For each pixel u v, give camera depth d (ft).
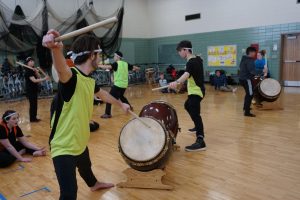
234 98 24.61
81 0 35.24
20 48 28.40
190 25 37.81
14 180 9.53
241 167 9.89
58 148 5.73
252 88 17.47
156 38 42.24
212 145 12.32
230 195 8.00
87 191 8.51
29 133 15.52
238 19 33.22
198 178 9.16
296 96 24.53
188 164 10.33
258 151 11.41
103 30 33.37
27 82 17.80
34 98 18.03
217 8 34.83
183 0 37.96
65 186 5.58
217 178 9.11
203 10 36.17
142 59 42.52
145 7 42.39
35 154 11.74
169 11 39.81
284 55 31.07
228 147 12.00
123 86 18.16
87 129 6.04
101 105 23.35
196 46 37.68
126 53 40.34
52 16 31.22
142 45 42.34
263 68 21.80
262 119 16.69
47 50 29.09
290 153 11.07
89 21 33.01
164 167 9.45
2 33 27.14
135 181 8.64
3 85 28.09
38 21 29.53
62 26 30.86
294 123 15.55
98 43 6.07
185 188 8.54
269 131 14.16
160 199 7.96
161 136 8.28
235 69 34.24
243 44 33.19
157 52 42.47
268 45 31.32
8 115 11.18
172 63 40.78
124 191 8.50
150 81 38.81
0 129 10.85
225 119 16.96
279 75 31.09
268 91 18.94
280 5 29.86
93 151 12.10
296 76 30.66
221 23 34.76
